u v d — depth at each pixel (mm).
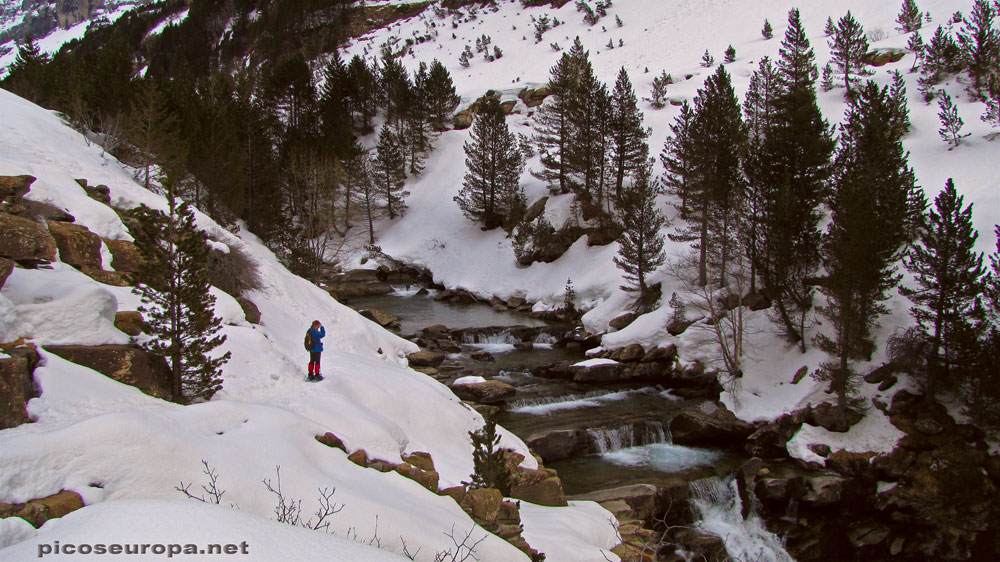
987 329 21094
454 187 60875
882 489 19875
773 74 48156
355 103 69000
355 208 60906
